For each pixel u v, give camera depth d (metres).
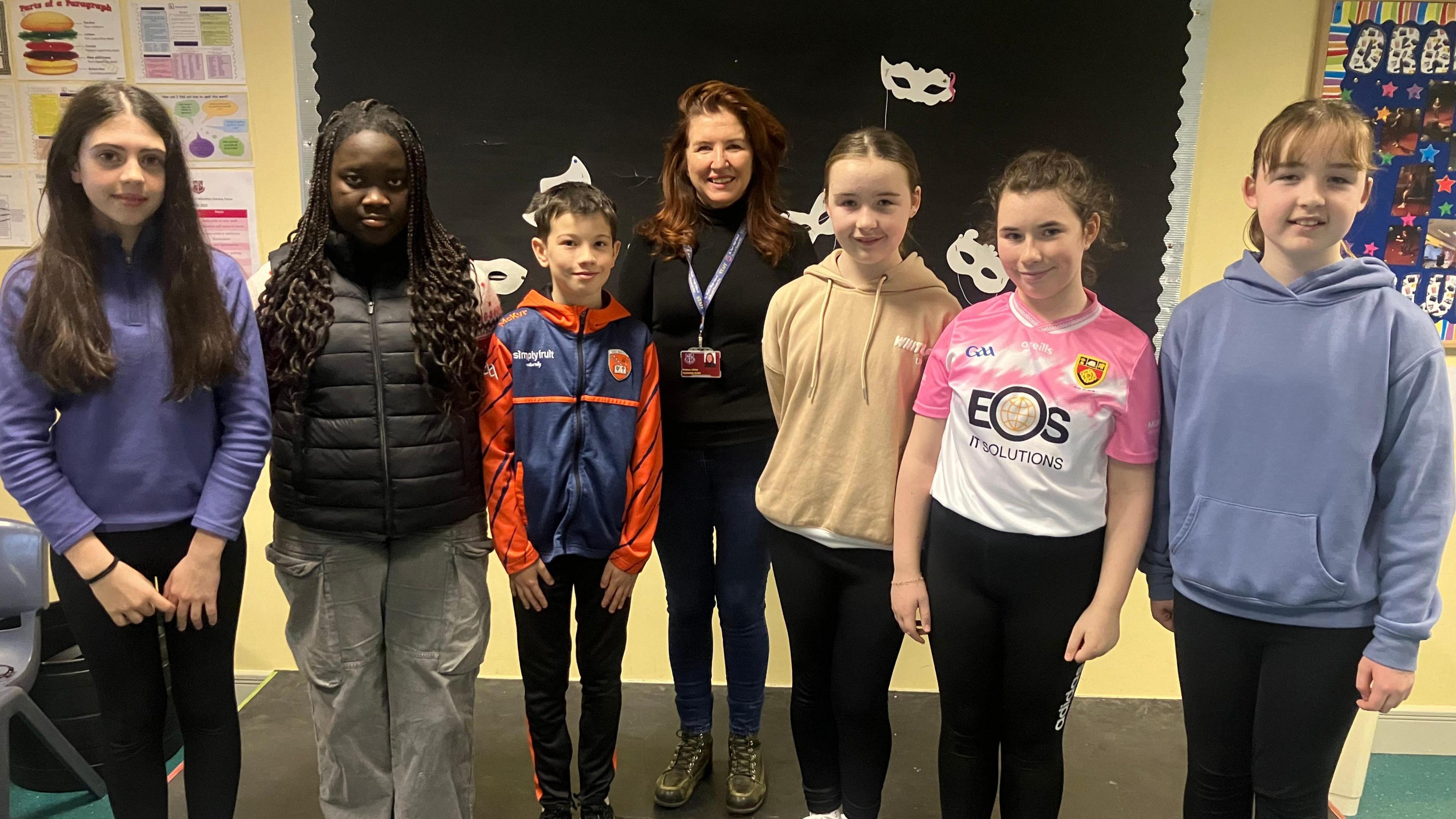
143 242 1.37
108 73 2.20
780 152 1.78
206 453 1.43
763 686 1.94
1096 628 1.34
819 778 1.67
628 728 2.24
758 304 1.71
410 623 1.58
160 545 1.41
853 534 1.48
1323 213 1.17
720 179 1.69
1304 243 1.19
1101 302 2.22
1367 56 2.06
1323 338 1.20
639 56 2.15
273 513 2.41
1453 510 1.18
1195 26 2.10
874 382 1.47
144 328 1.36
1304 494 1.21
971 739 1.45
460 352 1.51
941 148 2.17
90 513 1.36
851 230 1.43
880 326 1.48
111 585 1.36
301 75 2.18
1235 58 2.12
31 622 1.88
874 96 2.15
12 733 1.99
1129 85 2.13
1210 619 1.31
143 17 2.18
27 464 1.32
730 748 1.96
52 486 1.33
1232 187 2.18
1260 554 1.23
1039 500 1.32
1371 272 1.21
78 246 1.32
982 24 2.12
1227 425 1.26
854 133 1.60
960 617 1.40
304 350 1.45
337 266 1.50
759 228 1.74
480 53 2.16
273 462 1.53
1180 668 1.39
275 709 2.30
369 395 1.47
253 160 2.24
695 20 2.13
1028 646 1.37
